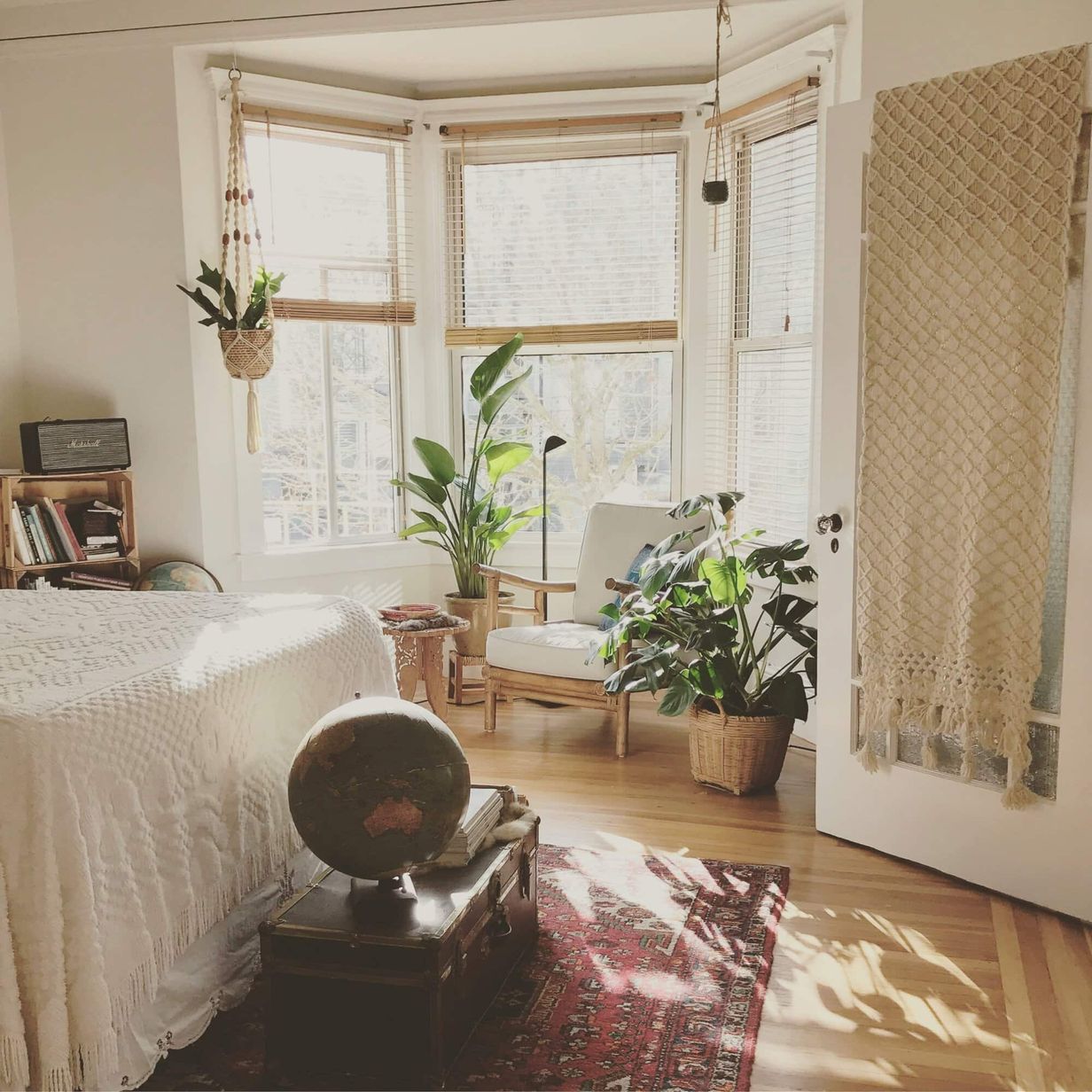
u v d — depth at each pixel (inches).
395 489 184.4
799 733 159.2
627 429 184.2
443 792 74.9
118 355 162.2
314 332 175.2
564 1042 80.0
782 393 158.1
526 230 178.4
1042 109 94.1
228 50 157.9
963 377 101.6
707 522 157.8
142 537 164.2
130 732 70.7
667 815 127.3
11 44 157.3
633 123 170.7
